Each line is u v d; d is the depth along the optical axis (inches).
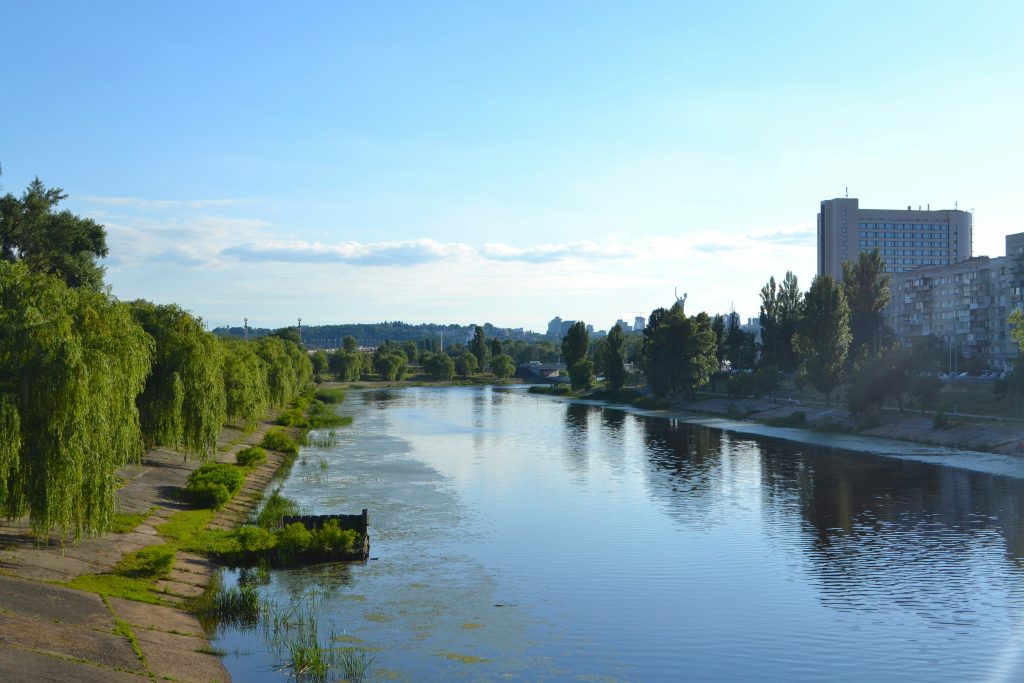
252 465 3198.8
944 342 7603.4
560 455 3983.8
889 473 3415.4
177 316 2819.9
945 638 1525.6
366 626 1529.3
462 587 1787.6
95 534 1679.4
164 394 2527.1
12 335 1454.2
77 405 1473.9
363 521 2127.2
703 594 1774.1
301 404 6491.1
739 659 1421.0
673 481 3208.7
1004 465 3590.1
